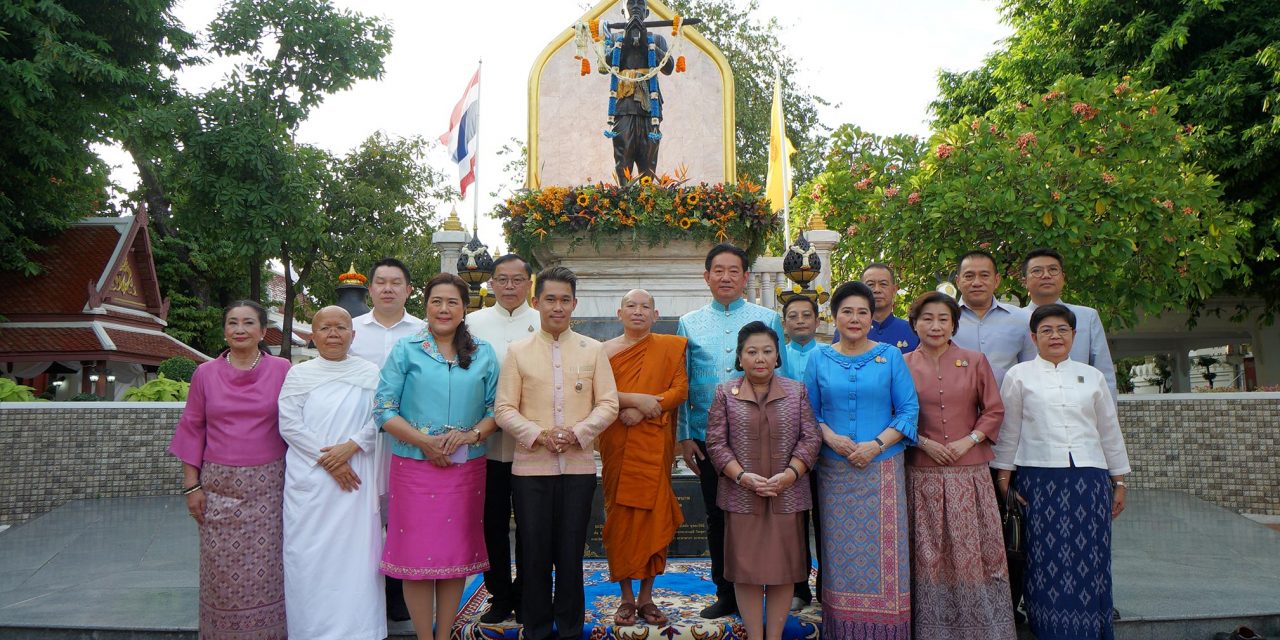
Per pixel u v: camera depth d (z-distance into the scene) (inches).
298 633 145.3
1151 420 345.1
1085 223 350.0
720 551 163.8
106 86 477.1
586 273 263.3
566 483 149.7
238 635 144.9
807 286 223.5
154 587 203.9
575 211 242.5
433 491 147.3
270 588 148.3
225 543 146.9
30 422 345.4
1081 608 148.0
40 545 259.3
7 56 447.8
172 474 363.3
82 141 500.4
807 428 148.2
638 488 153.7
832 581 148.6
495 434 163.5
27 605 186.9
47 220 589.0
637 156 281.0
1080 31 559.8
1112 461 155.6
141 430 360.5
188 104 554.9
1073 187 362.6
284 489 149.8
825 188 447.5
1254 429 335.3
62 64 429.4
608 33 284.2
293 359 906.1
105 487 352.2
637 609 160.6
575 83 353.1
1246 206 490.6
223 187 555.5
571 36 354.6
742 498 147.4
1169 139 400.8
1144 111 398.3
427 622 148.6
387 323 178.1
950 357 156.3
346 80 610.9
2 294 591.2
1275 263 514.9
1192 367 993.5
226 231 584.7
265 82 605.3
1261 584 199.8
